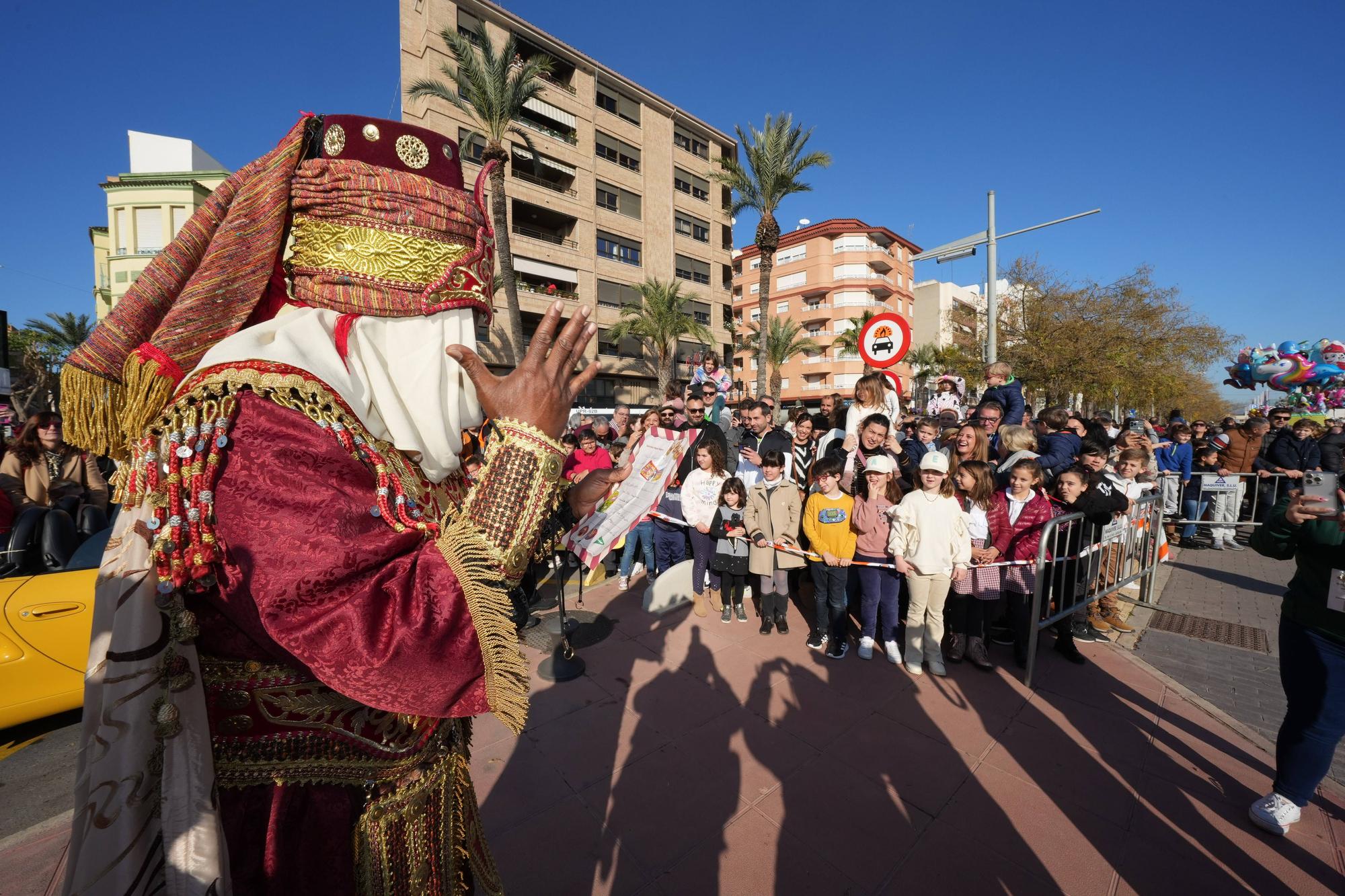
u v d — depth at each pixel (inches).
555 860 92.7
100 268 1097.4
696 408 247.9
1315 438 347.9
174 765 30.3
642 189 1036.5
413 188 35.0
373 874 34.4
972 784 111.7
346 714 33.5
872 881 89.8
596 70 965.2
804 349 1187.9
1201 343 785.6
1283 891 88.9
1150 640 185.9
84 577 136.6
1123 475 206.8
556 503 32.3
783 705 140.0
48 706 128.6
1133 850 96.4
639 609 207.0
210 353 30.2
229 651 30.9
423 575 29.0
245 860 32.0
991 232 462.0
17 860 95.0
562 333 32.9
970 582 159.9
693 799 106.8
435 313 36.2
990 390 261.4
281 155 34.2
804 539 203.2
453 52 647.1
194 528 27.0
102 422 30.7
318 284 34.6
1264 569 272.2
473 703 30.5
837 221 1601.9
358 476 30.3
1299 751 97.8
